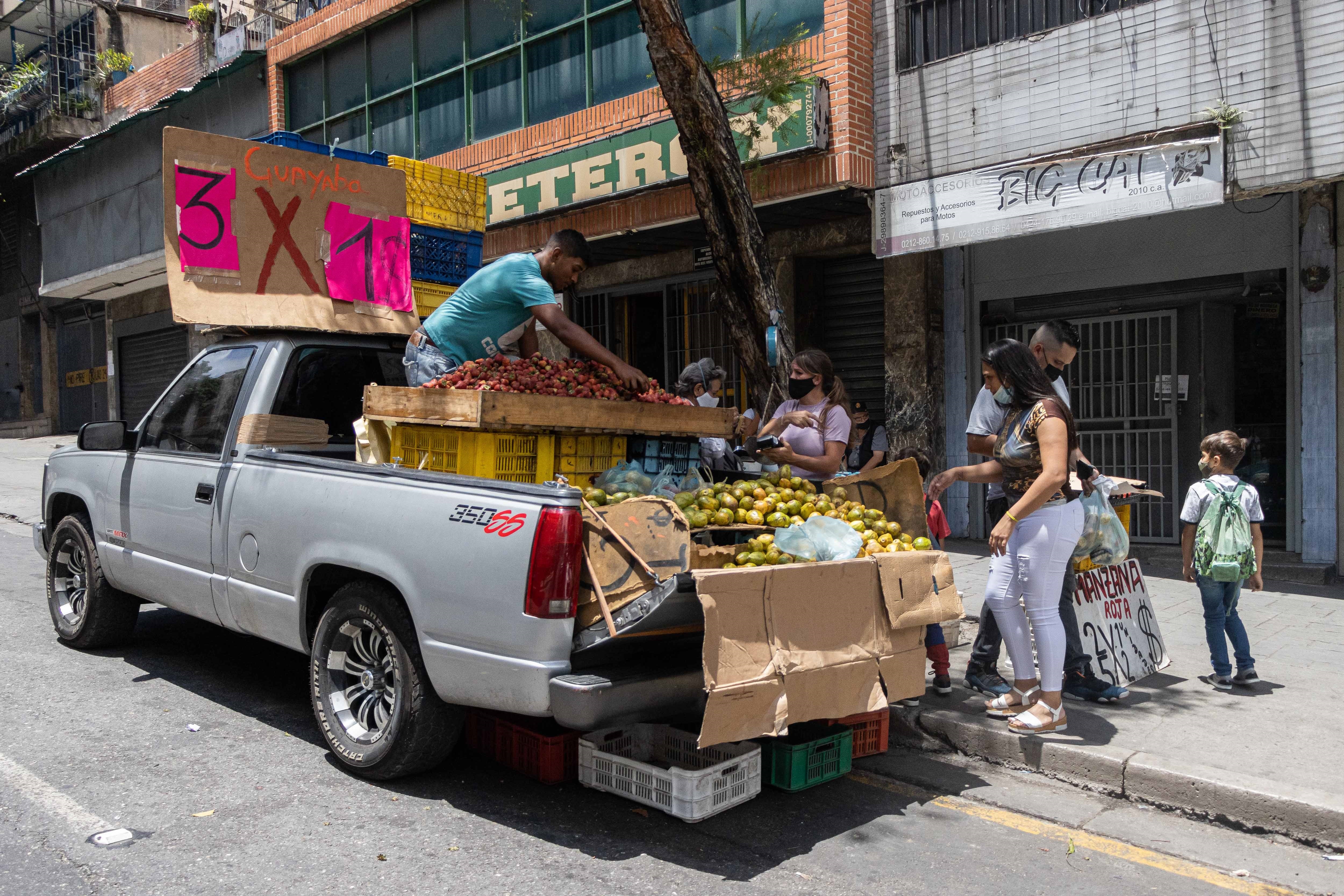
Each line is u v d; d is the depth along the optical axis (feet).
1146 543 30.37
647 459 15.15
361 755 12.85
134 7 73.82
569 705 10.61
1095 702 16.43
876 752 14.80
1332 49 22.40
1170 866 11.44
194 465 15.94
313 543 13.29
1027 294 31.81
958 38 29.27
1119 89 25.90
